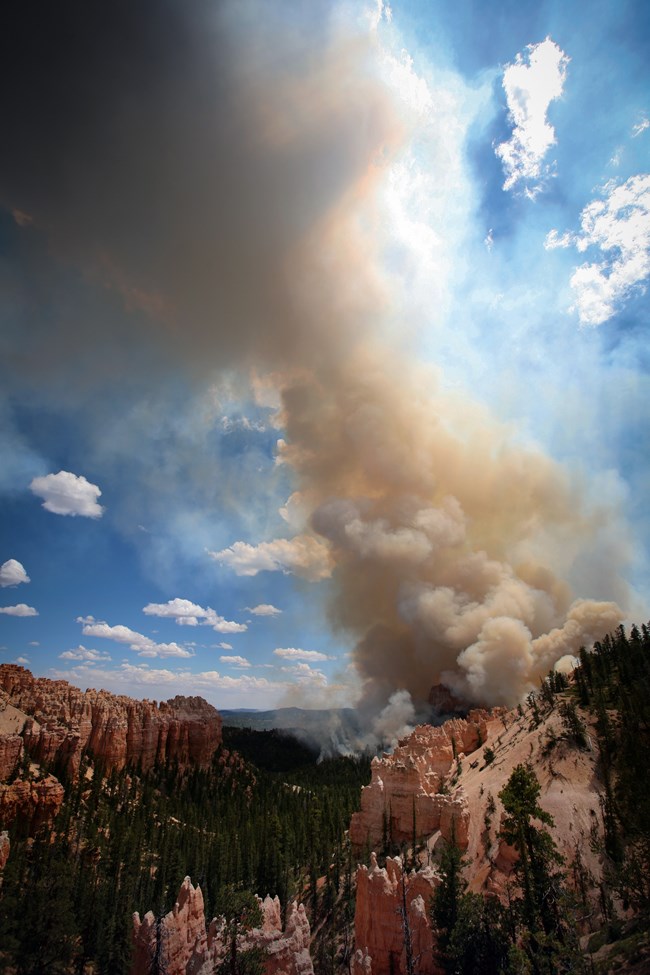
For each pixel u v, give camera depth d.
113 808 127.81
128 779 158.25
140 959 63.47
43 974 64.81
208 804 157.12
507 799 63.06
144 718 187.88
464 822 86.94
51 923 68.19
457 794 91.38
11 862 84.06
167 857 103.06
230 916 68.38
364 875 70.44
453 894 59.44
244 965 59.81
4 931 65.75
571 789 85.62
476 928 56.88
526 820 61.94
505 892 69.69
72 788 124.44
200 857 106.62
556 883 58.09
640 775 73.94
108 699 193.25
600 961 50.72
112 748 166.62
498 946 55.31
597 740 95.19
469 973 54.97
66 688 183.25
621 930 56.66
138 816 123.69
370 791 101.06
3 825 98.88
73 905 77.44
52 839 102.50
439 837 88.31
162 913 75.12
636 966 46.97
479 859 80.31
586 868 70.00
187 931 67.56
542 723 111.44
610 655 134.25
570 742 96.88
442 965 57.31
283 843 116.25
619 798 73.75
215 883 98.44
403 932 60.06
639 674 113.38
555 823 79.38
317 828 119.38
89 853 100.88
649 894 57.50
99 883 89.00
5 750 107.69
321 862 108.25
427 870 68.44
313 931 85.50
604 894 63.31
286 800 167.12
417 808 93.19
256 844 111.94
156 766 184.62
